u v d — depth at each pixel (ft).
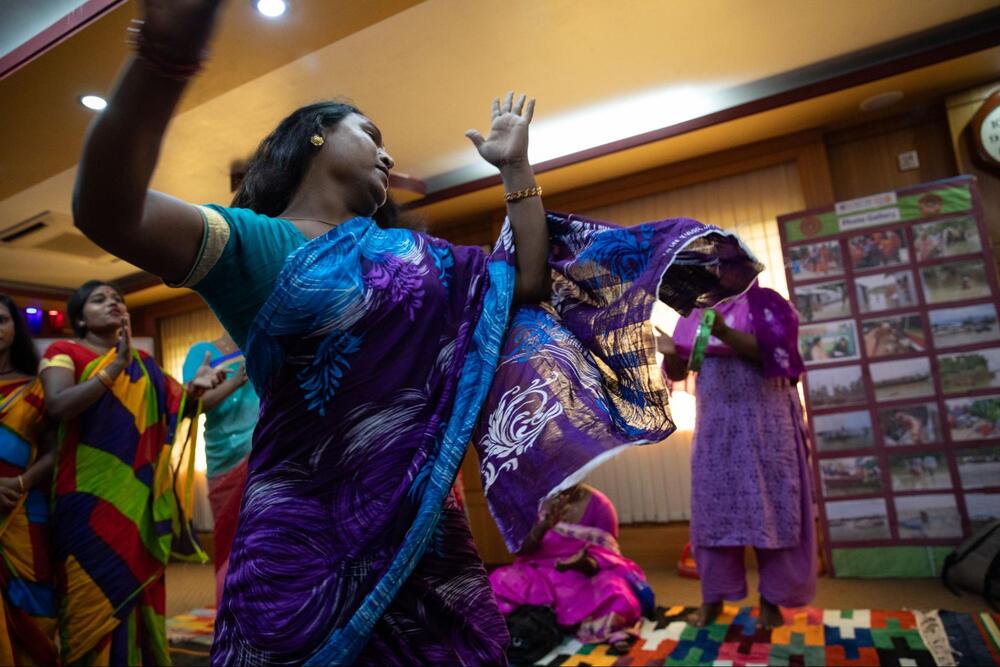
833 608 11.76
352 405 3.00
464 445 3.03
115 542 8.83
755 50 13.74
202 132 14.65
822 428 14.47
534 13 11.78
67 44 9.79
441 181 18.93
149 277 24.52
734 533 10.41
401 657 2.90
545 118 16.08
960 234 13.97
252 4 9.41
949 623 10.28
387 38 12.09
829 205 14.97
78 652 8.59
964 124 14.74
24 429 8.89
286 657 2.77
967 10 13.02
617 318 3.56
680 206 17.49
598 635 10.73
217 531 9.14
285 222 3.25
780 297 10.46
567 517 12.30
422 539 2.87
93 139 2.36
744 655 9.60
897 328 14.20
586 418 3.06
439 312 3.30
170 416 9.66
